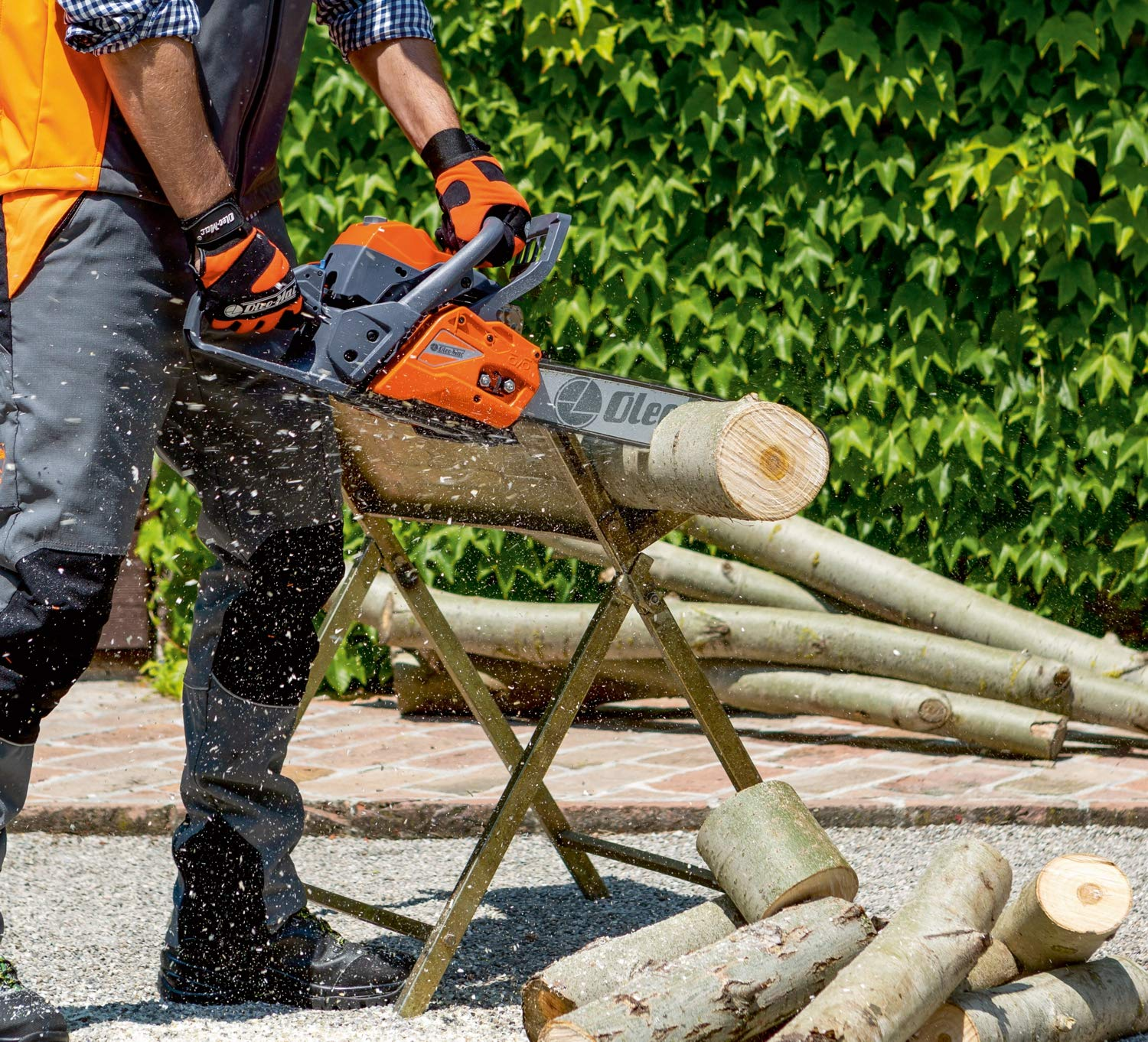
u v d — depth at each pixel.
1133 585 10.87
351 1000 5.12
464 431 4.85
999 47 10.18
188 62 4.29
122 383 4.58
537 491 5.44
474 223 5.02
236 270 4.35
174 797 7.91
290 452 5.10
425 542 10.45
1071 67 10.24
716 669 9.62
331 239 10.30
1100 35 10.05
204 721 5.17
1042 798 7.80
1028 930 4.70
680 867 5.83
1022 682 8.80
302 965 5.18
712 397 4.79
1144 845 7.28
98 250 4.50
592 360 10.47
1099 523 10.74
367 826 7.76
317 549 5.23
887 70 10.07
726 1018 4.28
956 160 10.17
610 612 5.23
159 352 4.68
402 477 5.64
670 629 5.22
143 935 6.10
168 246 4.62
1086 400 10.63
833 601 9.91
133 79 4.23
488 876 5.12
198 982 5.21
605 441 4.98
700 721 5.23
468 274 4.81
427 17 5.50
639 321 10.45
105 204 4.49
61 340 4.50
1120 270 10.59
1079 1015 4.57
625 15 10.02
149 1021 4.98
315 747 9.23
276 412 5.05
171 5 4.23
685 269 10.39
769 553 9.69
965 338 10.46
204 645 5.22
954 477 10.58
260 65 4.81
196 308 4.41
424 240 4.91
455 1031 4.86
